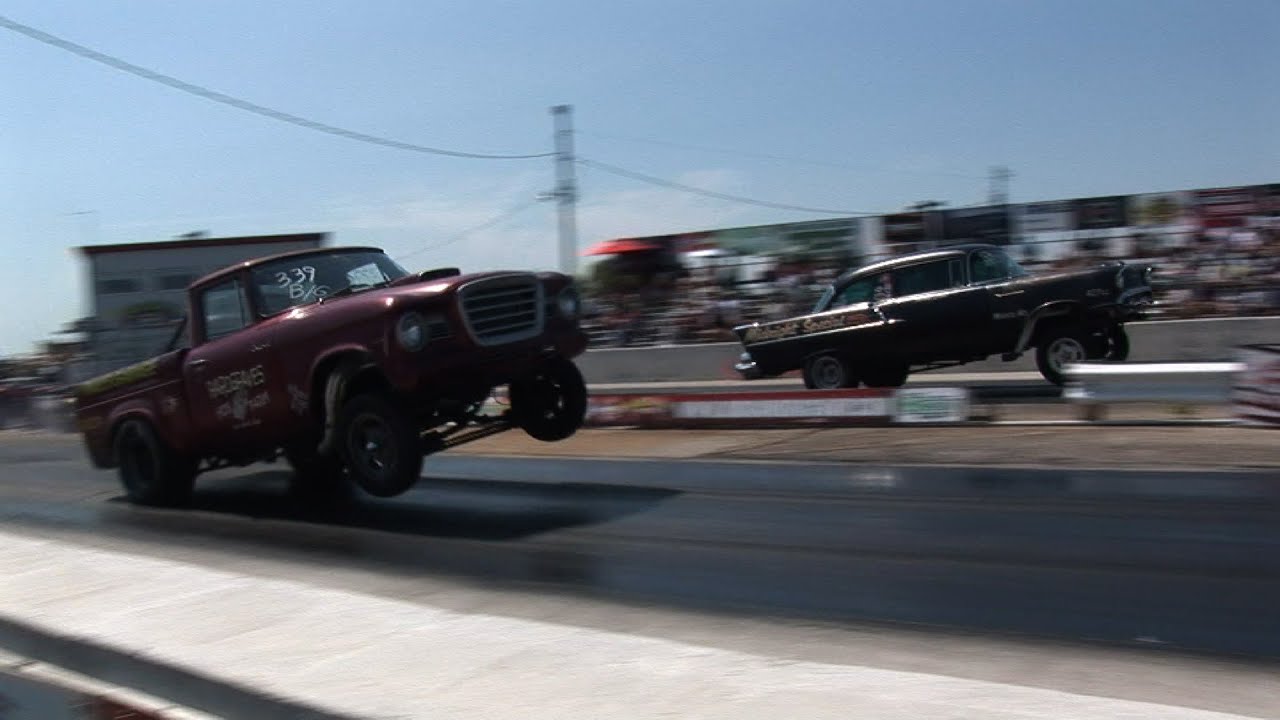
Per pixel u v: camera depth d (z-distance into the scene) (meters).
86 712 4.83
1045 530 7.18
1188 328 19.27
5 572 7.04
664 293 28.17
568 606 6.05
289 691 4.49
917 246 24.95
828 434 12.70
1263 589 5.70
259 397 9.01
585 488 9.91
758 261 27.00
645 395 14.73
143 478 10.36
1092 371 12.13
